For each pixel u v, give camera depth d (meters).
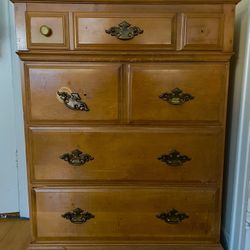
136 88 1.19
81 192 1.28
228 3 1.13
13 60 1.60
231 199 1.37
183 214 1.30
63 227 1.31
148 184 1.27
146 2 1.13
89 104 1.20
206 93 1.20
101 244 1.32
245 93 1.22
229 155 1.41
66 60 1.18
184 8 1.14
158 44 1.16
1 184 1.73
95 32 1.15
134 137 1.23
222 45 1.16
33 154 1.25
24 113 1.22
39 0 1.12
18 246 1.50
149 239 1.32
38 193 1.28
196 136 1.23
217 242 1.32
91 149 1.24
